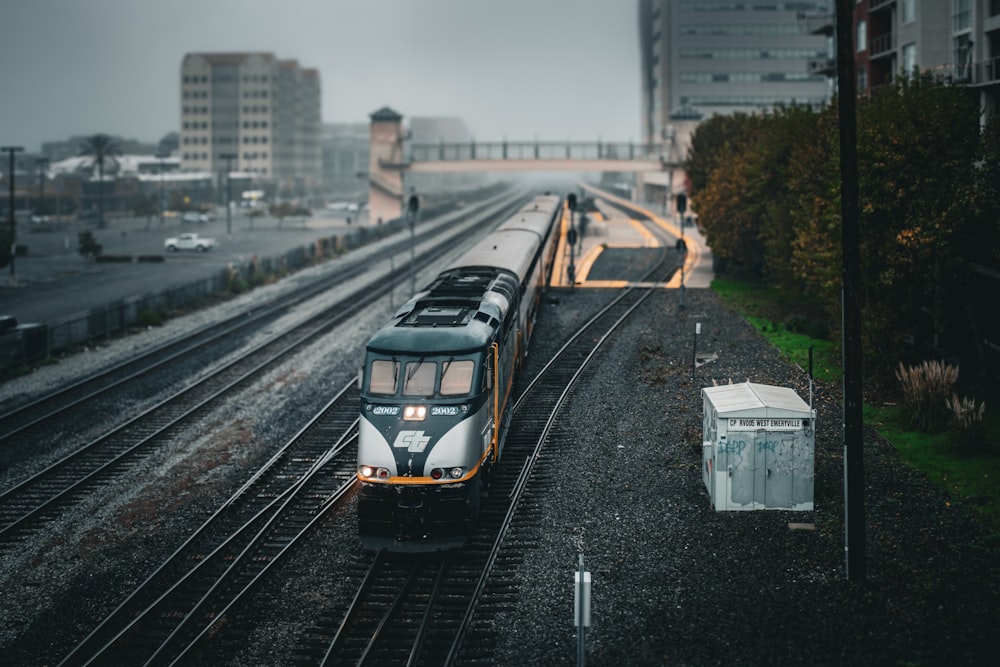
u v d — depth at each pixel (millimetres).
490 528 15992
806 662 11461
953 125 23875
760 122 43531
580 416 22578
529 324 29891
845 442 13469
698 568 14133
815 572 13852
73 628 13062
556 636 12289
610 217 96062
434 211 108812
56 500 18078
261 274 54094
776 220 35812
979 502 16172
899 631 12086
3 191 123875
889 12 43031
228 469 19906
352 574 14406
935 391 20766
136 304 39938
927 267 23219
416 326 16547
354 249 74562
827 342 30484
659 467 18750
